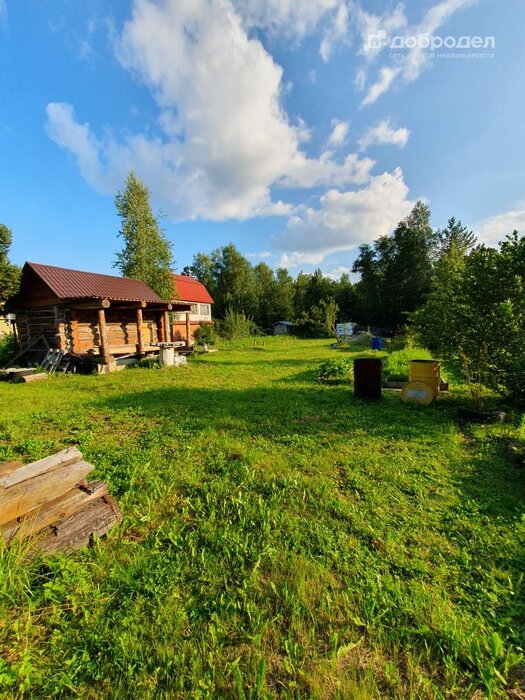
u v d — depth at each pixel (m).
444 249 32.12
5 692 1.31
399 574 1.93
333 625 1.61
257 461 3.49
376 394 6.34
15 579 1.74
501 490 2.88
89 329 11.86
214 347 20.31
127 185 18.62
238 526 2.37
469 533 2.29
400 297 30.72
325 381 8.53
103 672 1.38
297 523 2.42
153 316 14.69
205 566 1.98
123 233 18.75
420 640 1.53
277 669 1.41
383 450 3.81
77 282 11.41
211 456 3.65
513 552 2.09
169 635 1.55
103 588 1.82
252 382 8.62
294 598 1.75
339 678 1.37
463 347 5.10
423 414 5.28
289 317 42.75
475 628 1.57
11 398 6.89
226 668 1.40
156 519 2.51
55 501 2.14
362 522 2.42
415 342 15.46
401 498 2.76
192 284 29.31
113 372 10.80
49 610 1.67
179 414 5.40
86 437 4.28
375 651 1.49
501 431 4.35
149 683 1.35
